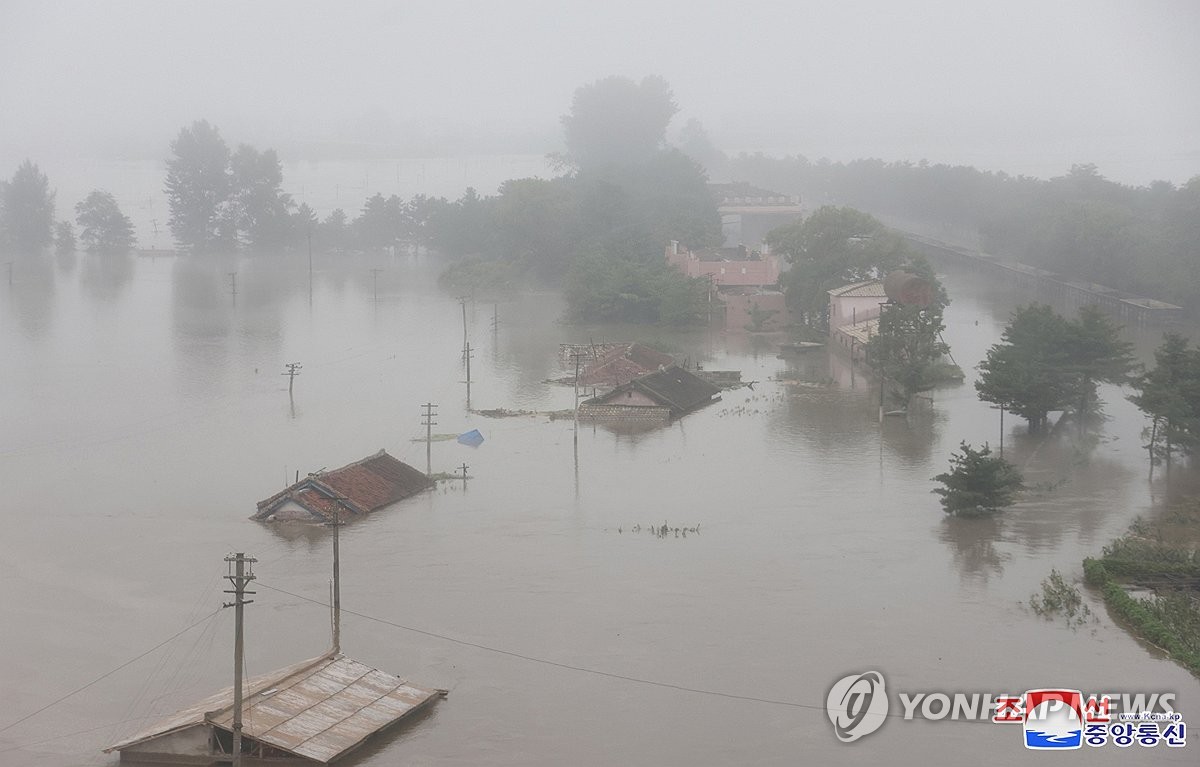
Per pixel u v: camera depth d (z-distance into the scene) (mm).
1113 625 63500
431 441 103562
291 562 73312
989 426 109688
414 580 70188
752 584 69625
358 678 55031
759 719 53594
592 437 105750
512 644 61375
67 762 49719
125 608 66000
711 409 117875
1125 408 116812
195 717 50125
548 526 80312
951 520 81750
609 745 51375
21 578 70312
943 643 61312
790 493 88250
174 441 103125
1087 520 81625
